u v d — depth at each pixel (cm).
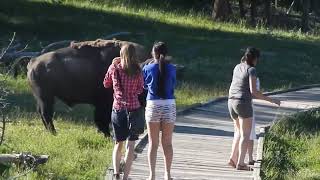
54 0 8325
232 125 3697
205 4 10288
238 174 2648
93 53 3219
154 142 2305
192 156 2906
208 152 3002
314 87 5462
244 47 7438
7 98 4009
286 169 3077
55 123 3456
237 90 2617
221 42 7594
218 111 4081
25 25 7156
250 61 2597
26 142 2912
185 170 2667
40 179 2450
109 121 3216
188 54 6738
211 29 8394
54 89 3197
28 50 5809
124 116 2264
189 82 5172
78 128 3362
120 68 2258
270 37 8312
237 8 10706
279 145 3447
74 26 7450
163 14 9019
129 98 2258
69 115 3731
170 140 2323
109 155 2794
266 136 3459
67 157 2736
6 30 6819
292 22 10381
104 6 8856
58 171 2561
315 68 6688
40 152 2786
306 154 3381
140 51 3108
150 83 2280
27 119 3484
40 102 3209
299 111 4188
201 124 3678
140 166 2672
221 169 2714
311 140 3631
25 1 8250
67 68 3188
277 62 6738
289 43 8112
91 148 2973
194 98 4575
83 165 2656
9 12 7612
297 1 11188
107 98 3200
